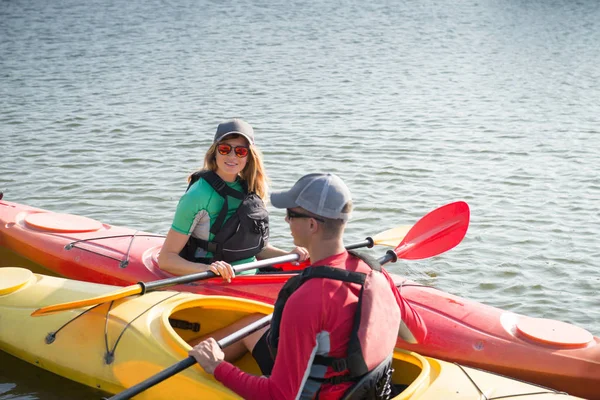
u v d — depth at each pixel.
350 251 3.12
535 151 9.63
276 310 3.16
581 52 18.50
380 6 28.22
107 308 4.20
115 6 26.48
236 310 4.25
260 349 3.68
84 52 17.58
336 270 2.97
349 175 8.53
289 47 18.95
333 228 3.02
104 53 17.48
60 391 4.20
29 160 8.95
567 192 7.98
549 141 10.16
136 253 5.21
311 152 9.48
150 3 27.52
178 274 4.55
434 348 4.31
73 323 4.23
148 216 7.13
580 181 8.35
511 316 4.44
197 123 10.94
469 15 26.17
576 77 15.30
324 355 2.99
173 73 15.16
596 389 4.02
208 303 4.21
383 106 12.38
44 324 4.32
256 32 21.52
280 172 8.67
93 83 14.02
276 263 4.59
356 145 9.83
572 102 12.84
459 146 9.84
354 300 2.97
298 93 13.39
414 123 11.16
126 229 5.67
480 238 6.73
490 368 4.18
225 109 11.97
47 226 5.66
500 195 7.88
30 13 24.31
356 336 2.95
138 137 10.09
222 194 4.52
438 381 3.58
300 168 8.82
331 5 28.12
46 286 4.59
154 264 5.05
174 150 9.43
